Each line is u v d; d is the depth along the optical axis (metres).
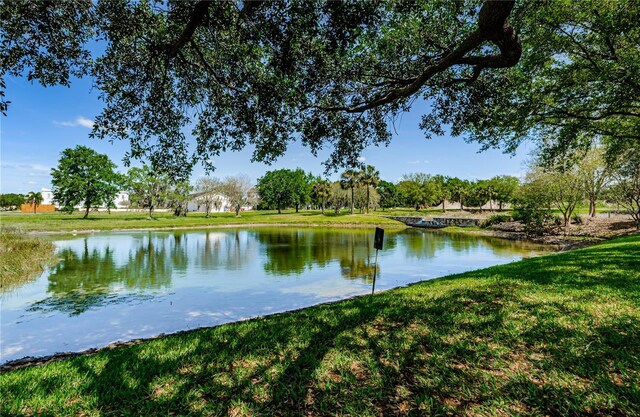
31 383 3.53
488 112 8.15
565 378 3.26
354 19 4.46
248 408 3.02
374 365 3.74
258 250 23.27
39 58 5.07
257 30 4.72
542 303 5.50
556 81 10.06
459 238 32.44
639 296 5.52
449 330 4.62
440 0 6.11
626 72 8.73
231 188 67.94
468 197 90.25
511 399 3.00
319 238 32.28
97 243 26.98
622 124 11.93
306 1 4.34
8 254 16.86
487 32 4.29
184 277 14.44
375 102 5.88
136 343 6.10
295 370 3.72
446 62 4.91
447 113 7.77
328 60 5.77
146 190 59.03
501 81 7.57
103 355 4.48
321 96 6.71
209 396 3.24
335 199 73.44
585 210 52.69
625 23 7.85
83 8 4.93
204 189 69.50
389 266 17.09
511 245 26.25
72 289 12.26
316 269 16.33
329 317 5.70
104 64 5.81
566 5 8.25
